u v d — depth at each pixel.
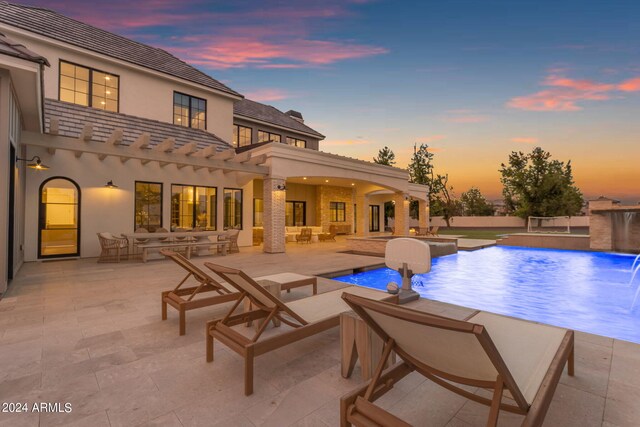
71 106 10.25
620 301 6.61
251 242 14.47
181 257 4.04
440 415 2.11
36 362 2.89
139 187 11.21
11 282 6.39
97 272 7.64
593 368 2.74
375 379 1.81
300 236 15.87
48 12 11.70
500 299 6.79
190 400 2.29
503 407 1.67
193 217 12.55
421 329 1.53
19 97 6.10
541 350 2.29
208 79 14.81
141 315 4.31
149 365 2.84
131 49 12.98
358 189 22.38
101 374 2.67
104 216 10.43
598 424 1.99
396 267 5.29
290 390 2.44
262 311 3.29
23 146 8.73
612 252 13.33
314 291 5.14
